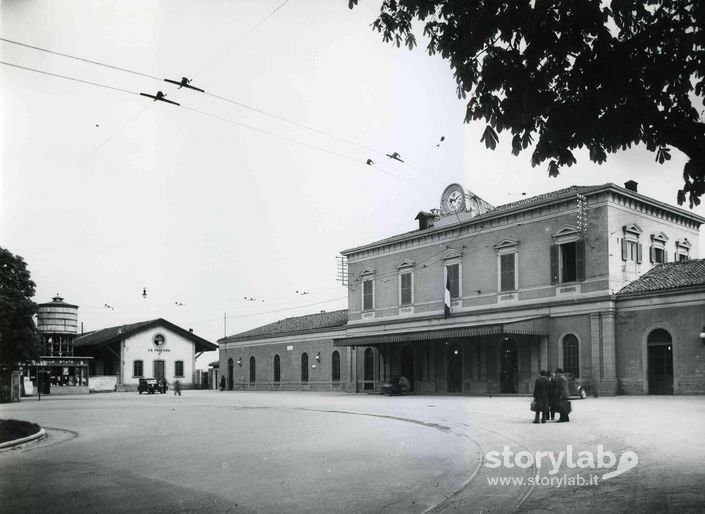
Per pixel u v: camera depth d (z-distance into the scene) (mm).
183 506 9156
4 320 36406
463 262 40250
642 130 9117
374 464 12195
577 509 8195
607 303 32344
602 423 17969
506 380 36844
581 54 8656
